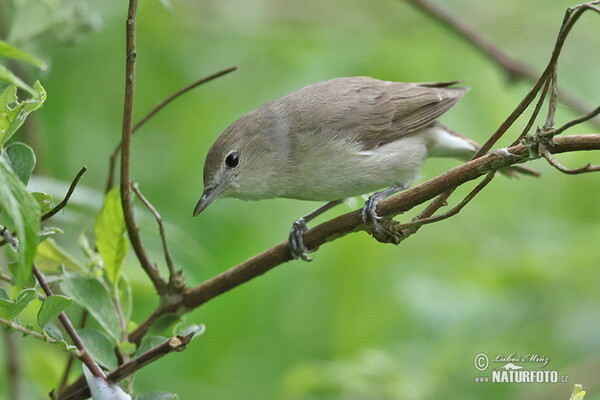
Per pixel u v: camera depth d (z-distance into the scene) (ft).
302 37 43.24
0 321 16.84
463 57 45.21
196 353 38.88
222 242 40.11
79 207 28.78
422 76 43.78
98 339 20.45
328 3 44.32
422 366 36.29
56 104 38.83
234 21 42.57
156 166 40.78
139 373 37.24
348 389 32.63
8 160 17.51
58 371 29.89
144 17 39.96
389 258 42.42
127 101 19.76
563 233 43.27
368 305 40.98
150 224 28.07
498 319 37.70
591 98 47.09
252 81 42.29
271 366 39.60
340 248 41.29
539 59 48.98
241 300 39.86
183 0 41.32
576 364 37.22
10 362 28.30
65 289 20.42
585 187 45.39
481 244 43.19
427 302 38.47
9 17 31.12
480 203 45.83
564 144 18.42
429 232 44.62
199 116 41.47
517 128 45.01
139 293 30.25
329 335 40.57
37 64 13.91
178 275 22.22
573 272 37.86
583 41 48.49
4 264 27.09
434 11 38.37
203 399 37.93
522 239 43.16
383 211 21.15
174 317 21.09
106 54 39.78
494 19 49.16
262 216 41.39
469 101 44.27
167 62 41.04
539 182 46.32
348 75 42.22
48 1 27.04
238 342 40.04
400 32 44.62
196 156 40.96
